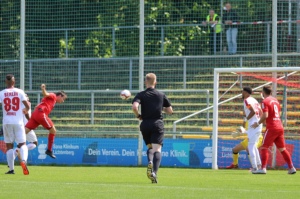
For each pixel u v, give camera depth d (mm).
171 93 65750
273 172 47906
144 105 35469
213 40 69625
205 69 68000
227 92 62469
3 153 59344
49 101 50562
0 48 71125
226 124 59375
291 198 28266
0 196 28391
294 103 56438
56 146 57938
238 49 67938
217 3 72500
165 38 71500
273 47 51562
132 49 71062
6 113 42375
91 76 70938
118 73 70438
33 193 29688
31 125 50062
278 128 44812
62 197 28062
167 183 35875
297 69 50438
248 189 32406
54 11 70500
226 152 53594
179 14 72188
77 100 65688
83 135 60688
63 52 71500
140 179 39125
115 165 56219
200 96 64375
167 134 56562
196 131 59719
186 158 54438
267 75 59375
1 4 70812
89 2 70438
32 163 58250
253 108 45688
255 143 46156
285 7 66625
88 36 71312
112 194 29359
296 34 65312
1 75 70750
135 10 70875
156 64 69250
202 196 28828
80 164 57219
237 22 67062
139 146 55219
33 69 71250
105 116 64062
